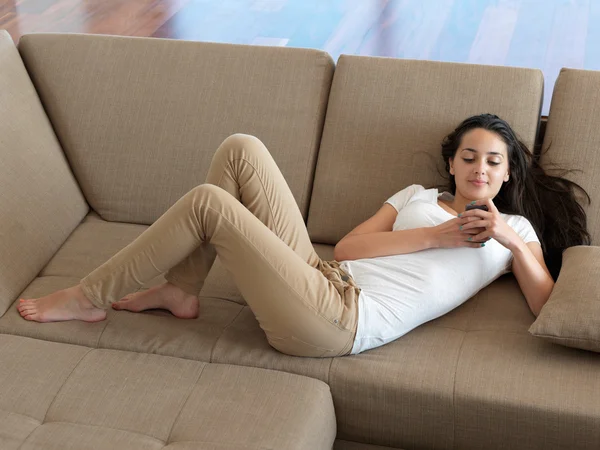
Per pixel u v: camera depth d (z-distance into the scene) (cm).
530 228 222
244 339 206
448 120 239
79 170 262
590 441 180
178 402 183
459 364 193
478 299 218
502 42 393
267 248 192
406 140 241
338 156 246
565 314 190
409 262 210
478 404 185
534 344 198
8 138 242
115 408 182
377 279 208
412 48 391
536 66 369
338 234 245
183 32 418
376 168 242
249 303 197
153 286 227
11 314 215
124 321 212
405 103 243
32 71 266
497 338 201
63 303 210
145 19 436
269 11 444
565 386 184
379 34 409
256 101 252
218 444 171
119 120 259
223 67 256
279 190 210
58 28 424
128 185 258
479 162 217
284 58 255
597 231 228
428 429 192
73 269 236
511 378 188
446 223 210
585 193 228
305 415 180
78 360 196
